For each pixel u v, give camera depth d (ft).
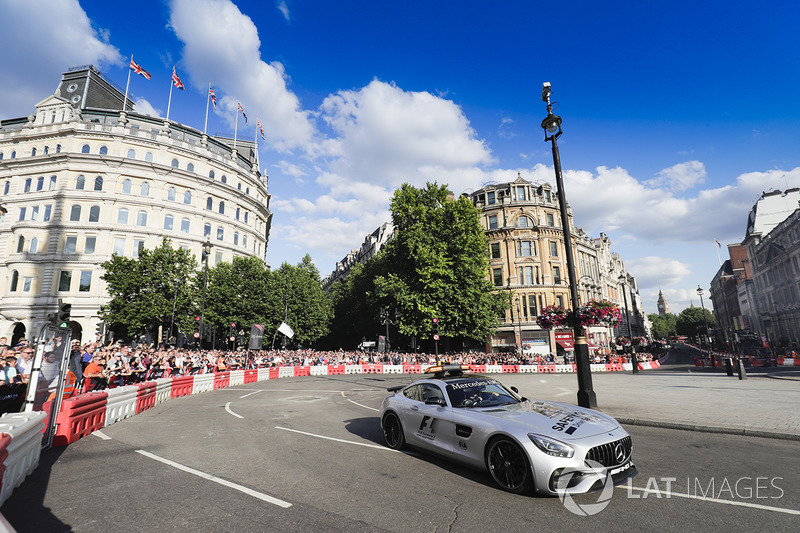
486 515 13.15
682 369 111.24
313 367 105.19
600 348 151.33
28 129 149.28
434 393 21.03
